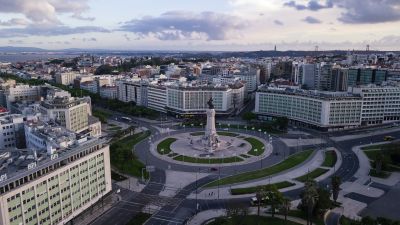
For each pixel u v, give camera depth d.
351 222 187.75
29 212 177.12
